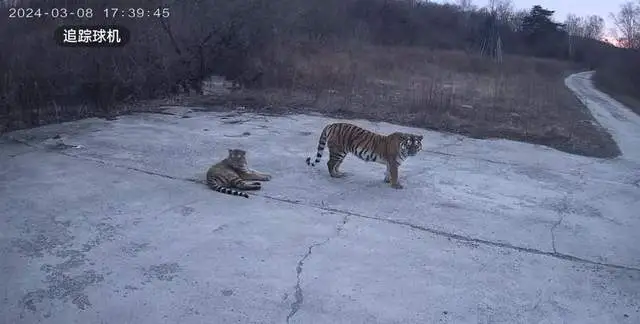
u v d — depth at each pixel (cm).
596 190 852
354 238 602
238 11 1664
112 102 1296
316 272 521
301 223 634
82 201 677
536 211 732
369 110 1416
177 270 512
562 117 1619
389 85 2027
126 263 521
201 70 1578
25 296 458
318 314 454
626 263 584
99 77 1274
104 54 1290
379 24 4706
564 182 888
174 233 591
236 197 712
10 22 1212
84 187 729
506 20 6938
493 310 475
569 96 2400
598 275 553
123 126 1120
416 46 4662
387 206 710
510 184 856
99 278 491
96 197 693
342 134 805
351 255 560
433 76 2675
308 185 782
